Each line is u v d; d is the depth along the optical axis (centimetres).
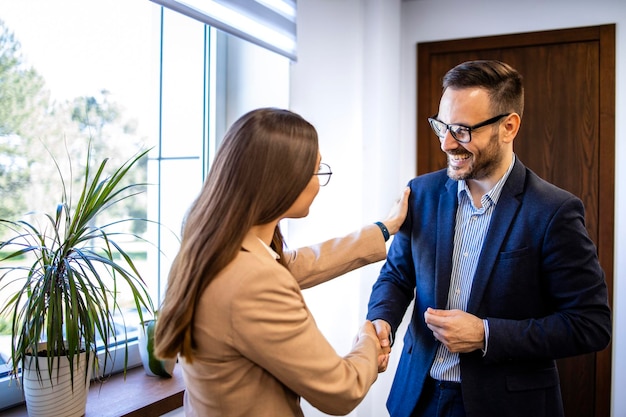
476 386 122
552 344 114
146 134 184
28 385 119
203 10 151
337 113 224
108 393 142
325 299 224
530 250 120
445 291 130
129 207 180
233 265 84
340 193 227
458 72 122
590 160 226
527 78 236
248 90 208
